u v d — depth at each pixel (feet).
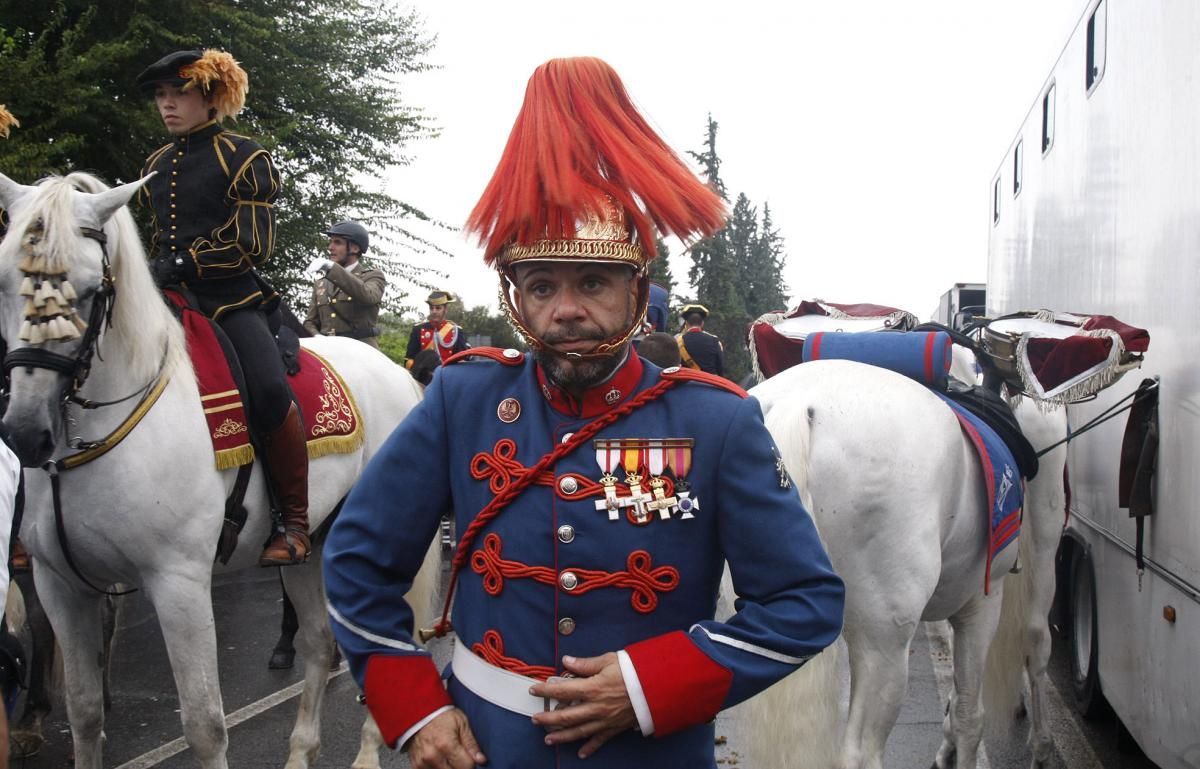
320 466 14.23
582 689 5.32
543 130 5.63
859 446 10.75
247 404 12.53
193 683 11.63
